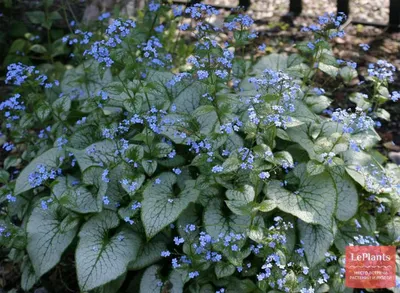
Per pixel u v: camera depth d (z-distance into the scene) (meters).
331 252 0.73
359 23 1.40
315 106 0.86
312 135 0.79
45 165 0.80
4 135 1.01
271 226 0.68
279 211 0.75
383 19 1.40
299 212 0.70
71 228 0.72
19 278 0.88
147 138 0.72
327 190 0.72
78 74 0.97
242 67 0.92
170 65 0.97
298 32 1.39
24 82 0.85
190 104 0.82
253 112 0.66
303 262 0.71
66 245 0.73
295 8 1.45
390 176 0.80
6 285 0.88
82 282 0.67
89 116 0.84
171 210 0.69
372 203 0.83
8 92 1.24
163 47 1.02
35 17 1.25
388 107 1.18
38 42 1.36
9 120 0.88
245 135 0.80
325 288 0.72
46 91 1.00
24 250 0.80
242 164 0.66
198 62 0.74
